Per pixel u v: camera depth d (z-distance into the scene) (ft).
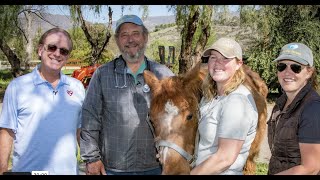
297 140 8.18
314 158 7.72
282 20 38.83
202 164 7.43
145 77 9.18
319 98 8.21
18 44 44.04
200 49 31.04
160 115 8.32
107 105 9.75
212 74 8.02
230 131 7.42
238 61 7.97
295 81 8.66
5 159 9.38
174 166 8.04
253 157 10.25
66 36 9.68
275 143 8.79
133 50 9.63
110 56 50.78
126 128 9.64
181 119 8.25
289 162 8.41
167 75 10.32
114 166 9.82
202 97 8.82
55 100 9.50
